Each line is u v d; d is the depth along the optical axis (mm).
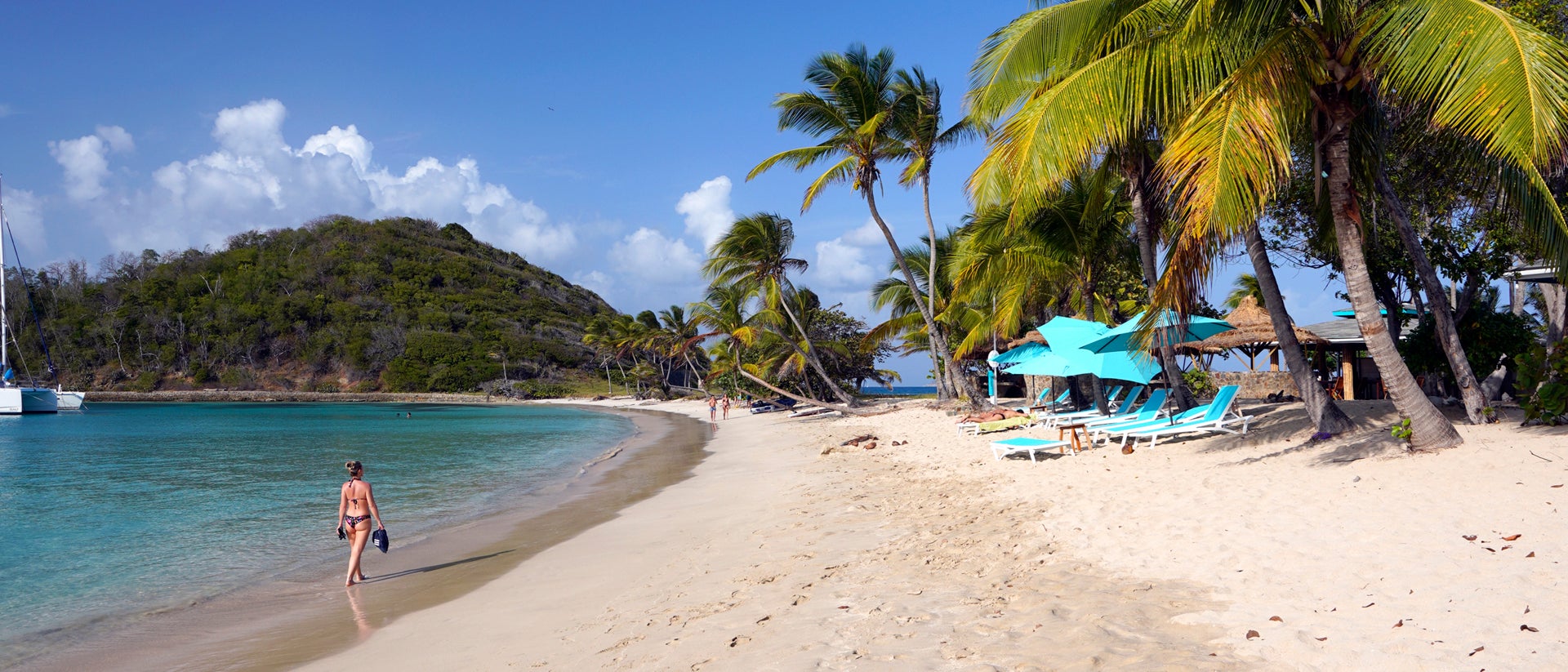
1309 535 6051
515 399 97125
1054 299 23875
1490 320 13648
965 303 27047
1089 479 10141
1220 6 8148
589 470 20172
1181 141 7910
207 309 106812
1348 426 10305
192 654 6566
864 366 42781
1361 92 8820
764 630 5445
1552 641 3693
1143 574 5734
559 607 7090
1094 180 13930
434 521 12883
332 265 120000
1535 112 6309
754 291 34125
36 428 44281
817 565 7344
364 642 6551
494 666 5547
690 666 4898
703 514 11656
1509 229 11984
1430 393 14547
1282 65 7758
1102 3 10055
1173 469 10141
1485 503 6207
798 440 23484
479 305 119250
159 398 92938
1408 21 7324
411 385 100688
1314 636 4145
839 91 22719
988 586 5922
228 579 9281
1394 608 4363
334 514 14047
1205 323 12242
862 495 11531
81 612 8023
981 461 13555
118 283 110375
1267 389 21734
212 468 22500
